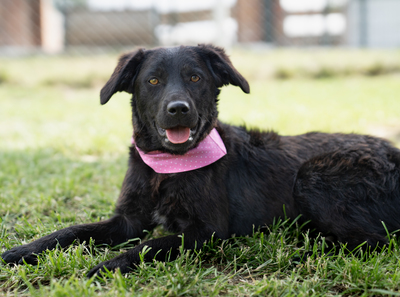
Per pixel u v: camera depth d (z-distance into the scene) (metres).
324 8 14.76
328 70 12.62
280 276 2.57
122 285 2.29
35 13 14.16
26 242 2.97
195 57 3.16
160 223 3.18
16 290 2.29
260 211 3.26
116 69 3.21
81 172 4.86
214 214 2.97
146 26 13.48
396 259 2.67
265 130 3.74
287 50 13.75
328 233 3.10
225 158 3.23
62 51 13.16
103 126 7.43
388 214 3.09
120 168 5.04
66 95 11.05
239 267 2.74
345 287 2.39
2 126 7.55
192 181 2.99
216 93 3.33
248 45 13.81
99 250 2.96
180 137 2.94
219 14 12.12
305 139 3.64
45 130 7.20
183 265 2.62
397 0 15.16
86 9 13.88
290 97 9.77
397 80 11.59
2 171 4.93
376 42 15.73
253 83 11.96
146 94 3.11
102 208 3.81
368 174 3.12
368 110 7.95
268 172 3.35
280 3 14.26
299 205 3.19
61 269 2.49
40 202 3.84
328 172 3.13
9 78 11.62
